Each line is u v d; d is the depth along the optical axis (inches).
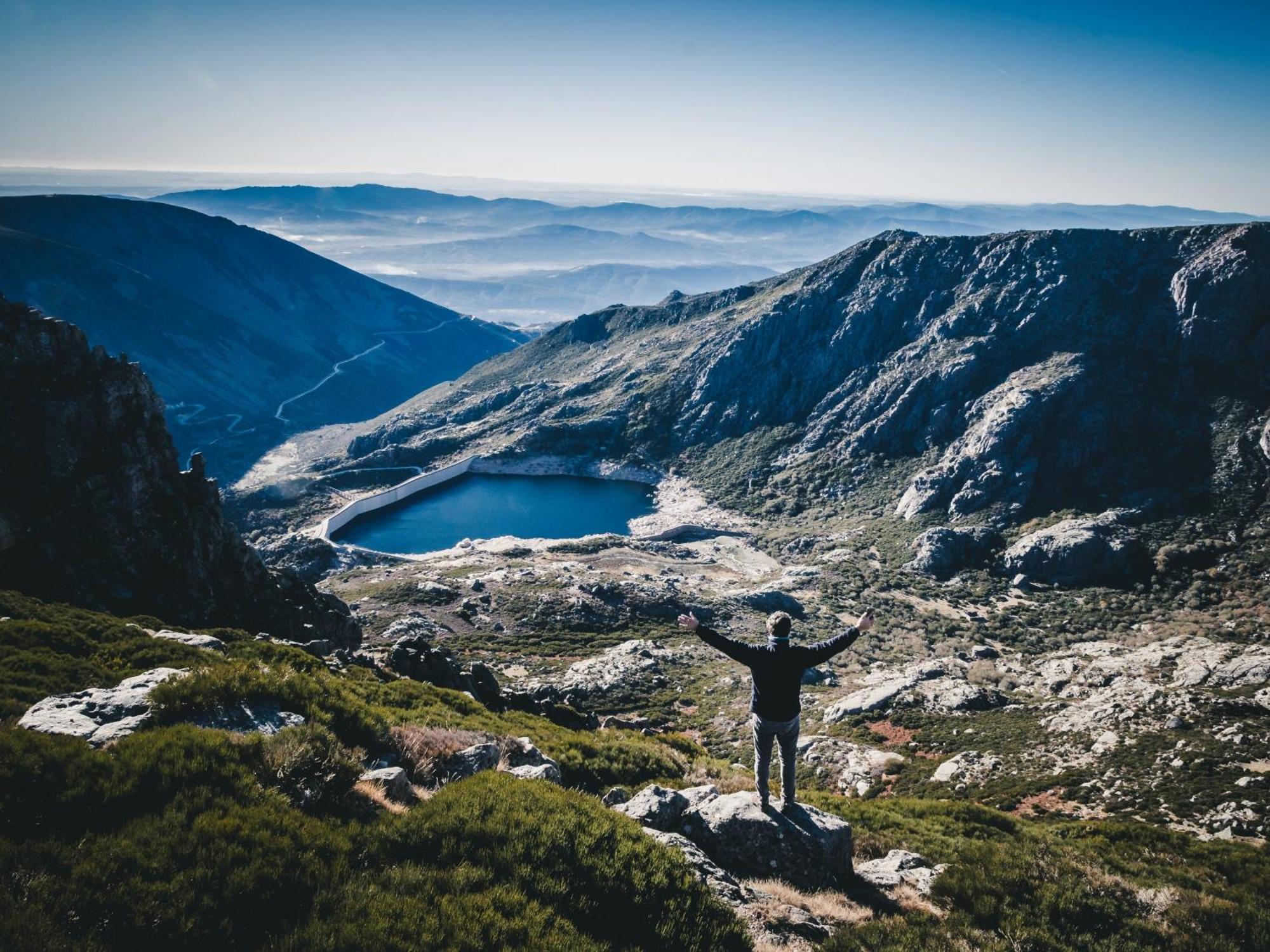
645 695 3444.9
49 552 1958.7
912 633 5187.0
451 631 4596.5
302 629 2566.4
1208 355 7864.2
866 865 587.8
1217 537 6043.3
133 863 311.4
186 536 2336.4
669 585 6058.1
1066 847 828.6
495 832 394.0
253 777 393.4
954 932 433.4
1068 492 7342.5
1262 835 1364.4
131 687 512.4
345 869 346.9
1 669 776.3
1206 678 2888.8
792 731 501.4
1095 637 5054.1
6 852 299.3
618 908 374.0
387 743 566.9
